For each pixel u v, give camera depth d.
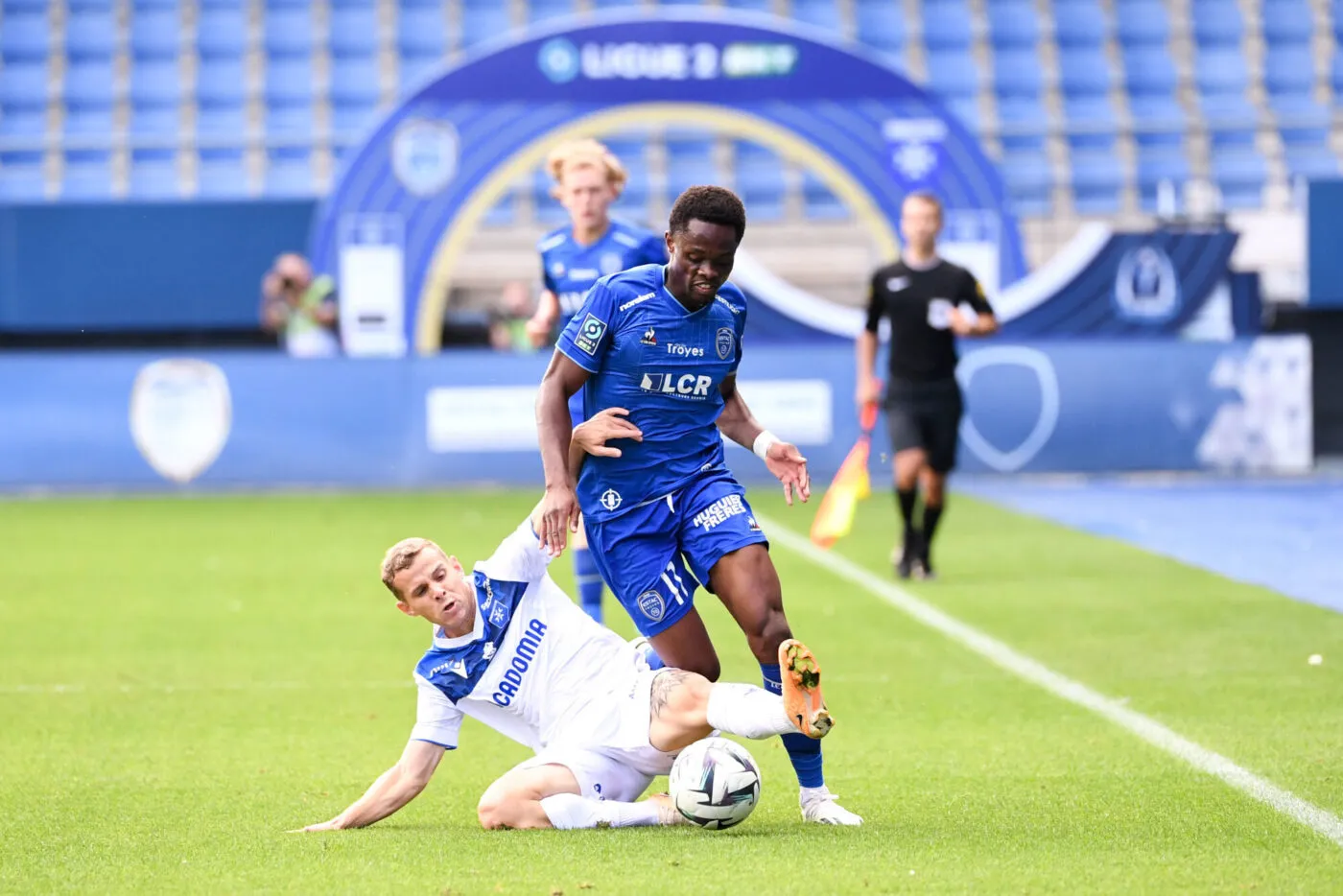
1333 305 65.31
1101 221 80.38
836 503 36.59
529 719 18.27
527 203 80.75
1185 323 66.00
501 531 48.09
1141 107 86.31
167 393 60.94
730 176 82.50
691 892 14.93
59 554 44.47
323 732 23.88
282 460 61.00
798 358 60.81
